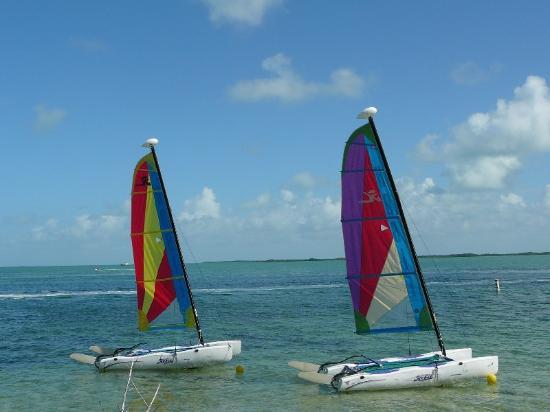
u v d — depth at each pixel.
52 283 122.25
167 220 26.17
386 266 21.39
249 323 43.41
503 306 52.09
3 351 32.34
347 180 21.31
